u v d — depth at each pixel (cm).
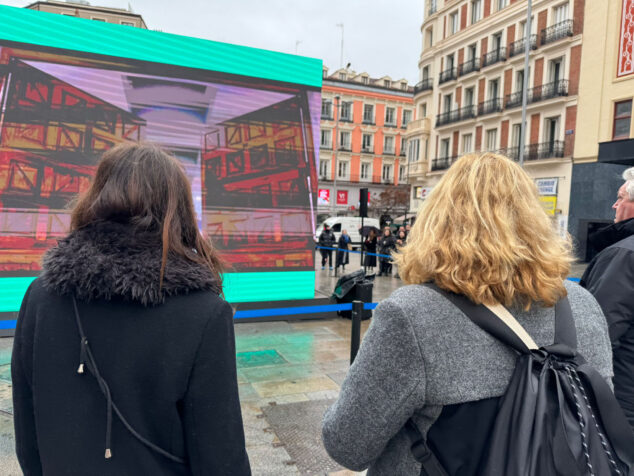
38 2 3441
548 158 2228
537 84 2344
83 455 97
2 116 566
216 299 106
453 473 95
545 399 91
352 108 5131
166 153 119
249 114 685
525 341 99
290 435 346
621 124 1953
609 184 1983
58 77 588
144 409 99
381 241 1480
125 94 618
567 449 87
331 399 414
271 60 693
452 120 2914
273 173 705
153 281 98
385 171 5341
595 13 2042
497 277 98
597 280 190
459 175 114
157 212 109
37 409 100
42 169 585
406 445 104
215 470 100
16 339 108
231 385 104
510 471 85
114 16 3500
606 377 107
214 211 671
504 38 2548
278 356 539
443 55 3020
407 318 98
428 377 96
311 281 741
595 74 2041
